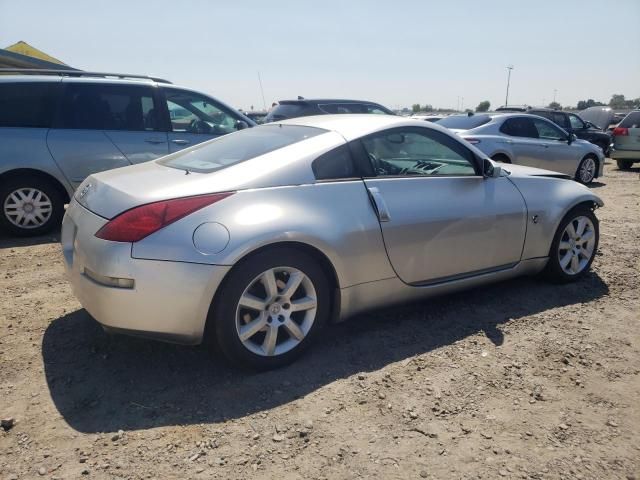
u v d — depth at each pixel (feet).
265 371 9.95
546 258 14.06
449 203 11.93
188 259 8.86
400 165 11.76
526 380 9.78
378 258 10.87
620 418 8.68
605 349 11.00
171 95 21.58
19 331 11.47
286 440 8.04
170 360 10.37
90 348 10.78
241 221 9.27
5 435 8.08
